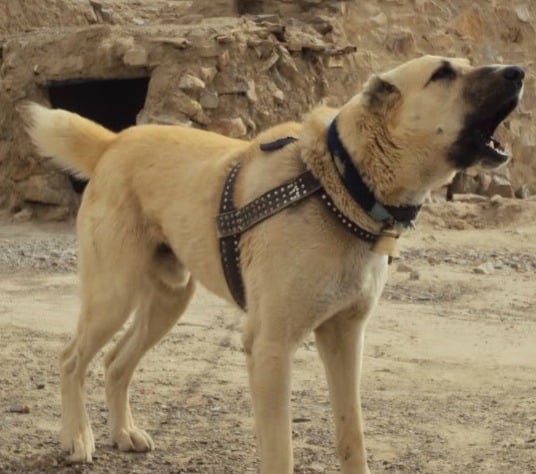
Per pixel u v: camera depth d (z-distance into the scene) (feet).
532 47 69.77
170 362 30.40
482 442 24.11
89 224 22.97
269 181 19.97
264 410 19.53
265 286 19.65
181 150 22.47
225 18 61.21
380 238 19.49
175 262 23.26
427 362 31.32
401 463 22.68
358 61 61.57
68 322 34.94
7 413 25.64
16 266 44.86
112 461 22.66
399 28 64.13
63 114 23.89
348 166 19.24
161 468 22.29
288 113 56.59
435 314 37.52
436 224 55.11
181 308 23.99
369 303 20.03
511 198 61.72
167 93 53.88
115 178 22.86
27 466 22.13
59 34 57.93
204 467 22.34
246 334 20.02
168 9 77.66
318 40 59.11
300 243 19.35
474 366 30.96
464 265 46.34
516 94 19.15
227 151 21.83
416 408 26.73
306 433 24.63
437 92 19.08
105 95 60.95
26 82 57.41
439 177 19.49
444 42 65.82
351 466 20.71
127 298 22.62
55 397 27.07
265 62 56.13
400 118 19.13
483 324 36.24
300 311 19.48
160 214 22.18
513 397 27.86
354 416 20.66
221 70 54.80
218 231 20.54
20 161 56.95
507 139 67.31
